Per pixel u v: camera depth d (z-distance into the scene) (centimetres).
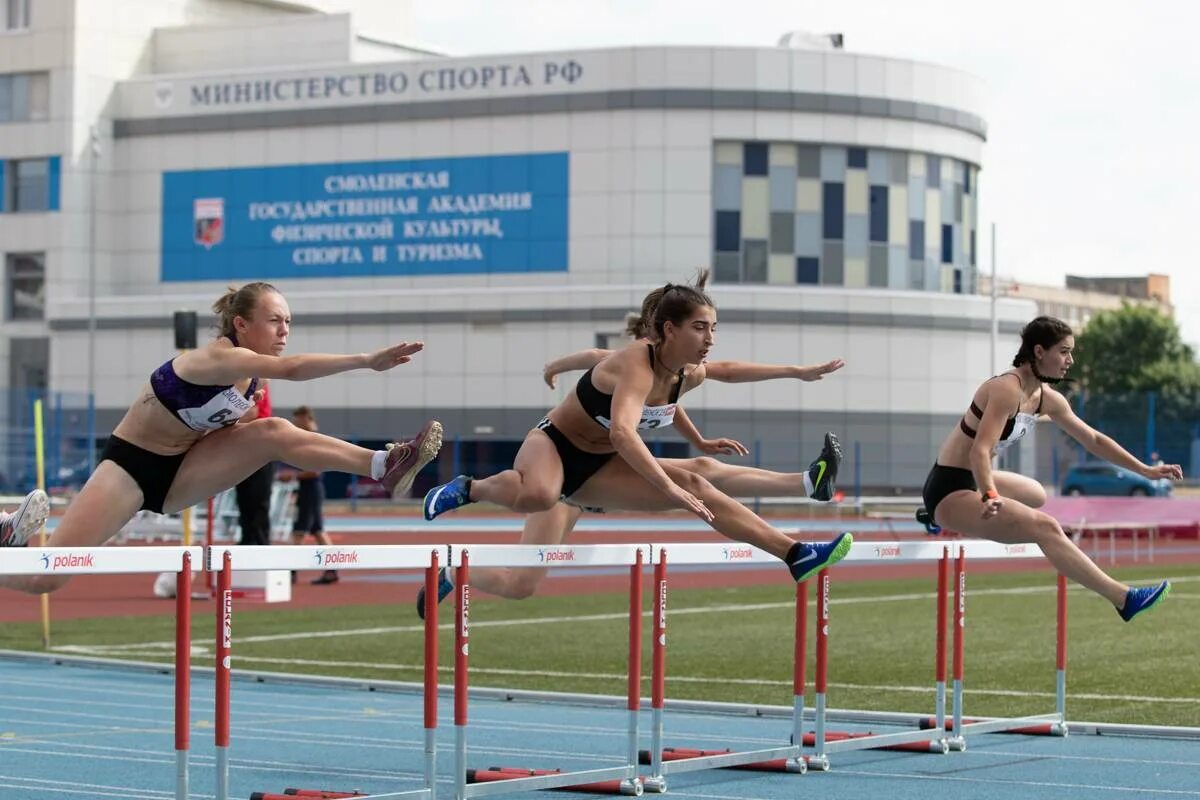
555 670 2816
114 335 10612
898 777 1748
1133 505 6091
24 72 10894
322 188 10444
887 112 10000
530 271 10038
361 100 10350
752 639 3319
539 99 10000
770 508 9750
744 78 9788
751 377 1730
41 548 1202
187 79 10719
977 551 1953
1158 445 9800
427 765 1478
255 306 1452
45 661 3003
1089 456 10025
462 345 10075
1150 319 16150
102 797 1636
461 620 1484
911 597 4447
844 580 5259
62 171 10775
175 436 1466
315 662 2948
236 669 2828
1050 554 1803
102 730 2133
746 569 5850
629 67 9838
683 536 7681
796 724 1800
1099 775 1748
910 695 2458
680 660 2959
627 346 1614
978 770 1792
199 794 1652
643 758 1817
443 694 2509
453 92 10169
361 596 4575
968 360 10106
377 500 10388
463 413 10075
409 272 10281
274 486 5497
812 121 9869
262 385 1494
